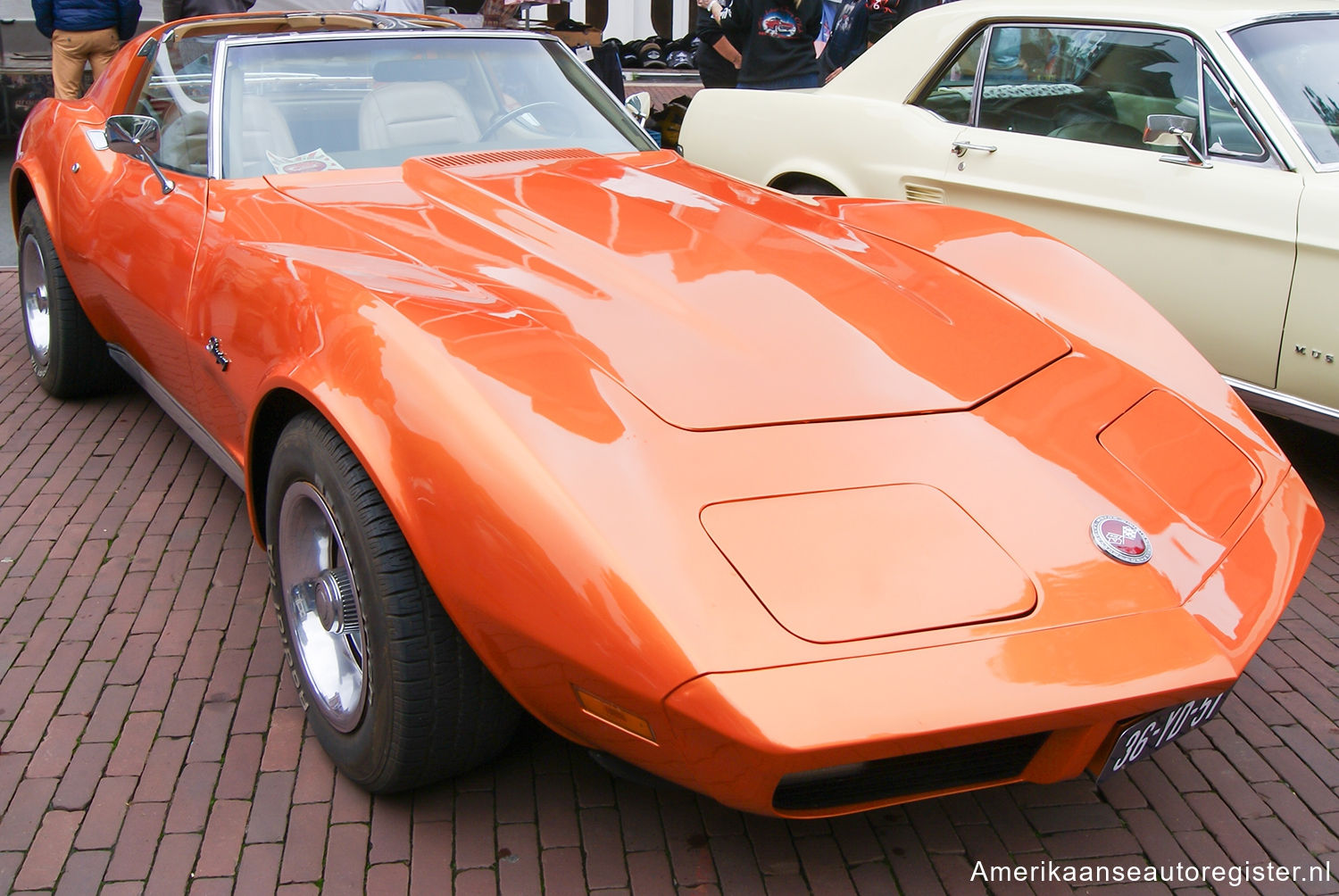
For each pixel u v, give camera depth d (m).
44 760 2.23
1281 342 3.55
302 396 2.06
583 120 3.42
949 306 2.41
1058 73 4.28
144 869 1.96
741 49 6.65
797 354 2.04
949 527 1.71
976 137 4.43
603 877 1.97
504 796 2.17
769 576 1.58
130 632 2.69
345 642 2.15
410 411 1.80
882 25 8.08
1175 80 3.94
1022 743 1.70
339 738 2.11
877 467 1.80
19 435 3.84
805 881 1.98
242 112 2.99
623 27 10.84
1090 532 1.77
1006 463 1.88
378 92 3.15
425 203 2.72
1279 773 2.31
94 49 7.48
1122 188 3.94
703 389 1.90
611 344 1.99
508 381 1.80
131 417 4.05
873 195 4.77
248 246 2.46
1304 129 3.64
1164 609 1.68
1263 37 3.85
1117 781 2.28
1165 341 2.48
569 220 2.53
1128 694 1.55
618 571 1.57
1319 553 3.29
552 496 1.64
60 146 3.73
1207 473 2.06
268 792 2.16
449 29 3.40
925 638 1.54
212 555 3.07
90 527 3.21
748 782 1.51
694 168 3.31
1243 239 3.60
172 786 2.17
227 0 6.96
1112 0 4.24
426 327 1.92
